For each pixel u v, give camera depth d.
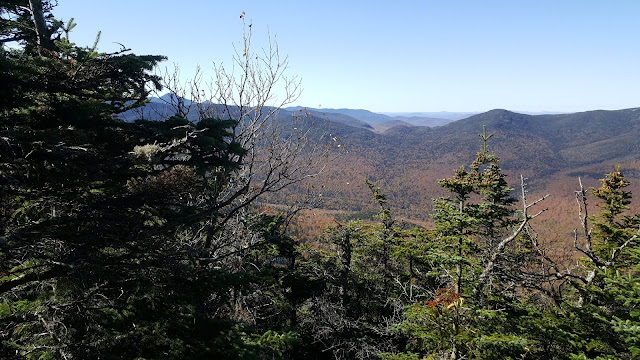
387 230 16.44
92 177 4.33
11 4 6.14
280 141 9.35
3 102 4.05
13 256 4.32
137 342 4.82
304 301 14.25
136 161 4.30
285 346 5.82
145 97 5.62
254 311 11.05
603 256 10.00
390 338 14.48
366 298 16.91
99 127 4.82
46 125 4.35
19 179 4.00
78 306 4.48
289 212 11.20
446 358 7.75
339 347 14.25
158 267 5.07
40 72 4.06
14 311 4.36
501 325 8.01
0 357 3.97
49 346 4.02
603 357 6.08
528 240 12.38
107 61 4.73
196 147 5.23
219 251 9.83
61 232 4.40
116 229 4.74
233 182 9.16
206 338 5.38
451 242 10.25
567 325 7.43
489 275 8.22
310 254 15.35
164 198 5.16
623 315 6.78
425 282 13.98
